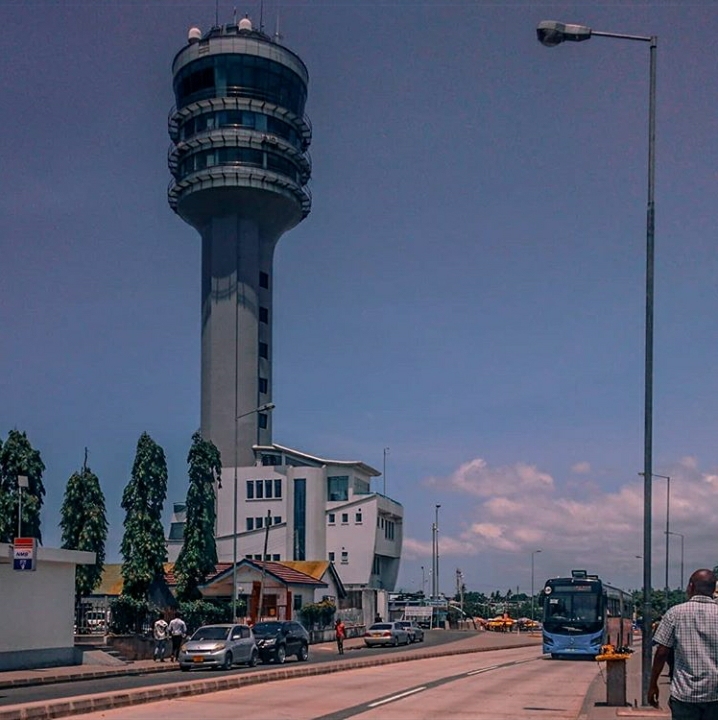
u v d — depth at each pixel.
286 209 91.44
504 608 159.75
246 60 88.88
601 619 45.59
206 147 89.19
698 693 8.42
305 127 92.69
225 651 36.44
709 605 8.64
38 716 17.33
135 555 47.16
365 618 79.69
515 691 26.20
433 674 33.66
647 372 20.73
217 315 90.31
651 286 20.80
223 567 67.50
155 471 48.19
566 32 20.02
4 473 46.34
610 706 20.58
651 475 20.53
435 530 107.75
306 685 27.72
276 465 87.56
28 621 35.03
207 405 89.75
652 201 20.86
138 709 20.11
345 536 84.88
